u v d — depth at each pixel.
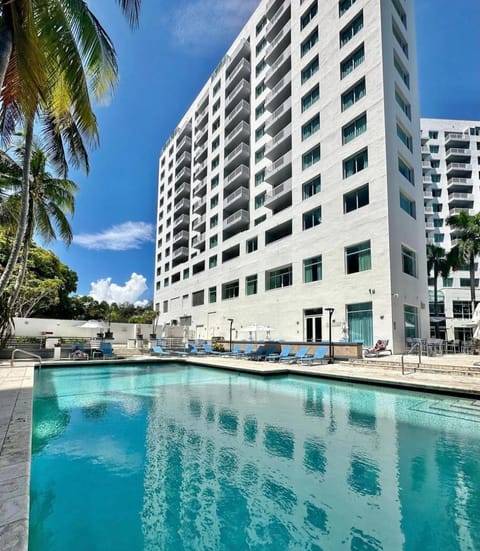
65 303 36.34
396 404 8.69
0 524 2.48
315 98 24.50
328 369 13.19
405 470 4.82
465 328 37.38
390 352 16.70
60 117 9.93
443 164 49.03
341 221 20.81
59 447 5.87
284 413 8.04
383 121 18.89
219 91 39.88
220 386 11.84
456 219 27.59
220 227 36.75
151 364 18.34
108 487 4.40
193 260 42.66
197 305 40.28
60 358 19.20
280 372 13.47
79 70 8.01
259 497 4.11
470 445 5.78
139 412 8.25
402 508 3.85
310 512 3.75
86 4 8.07
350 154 20.72
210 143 41.16
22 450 4.10
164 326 36.38
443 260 31.67
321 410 8.29
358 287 19.17
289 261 25.19
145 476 4.71
